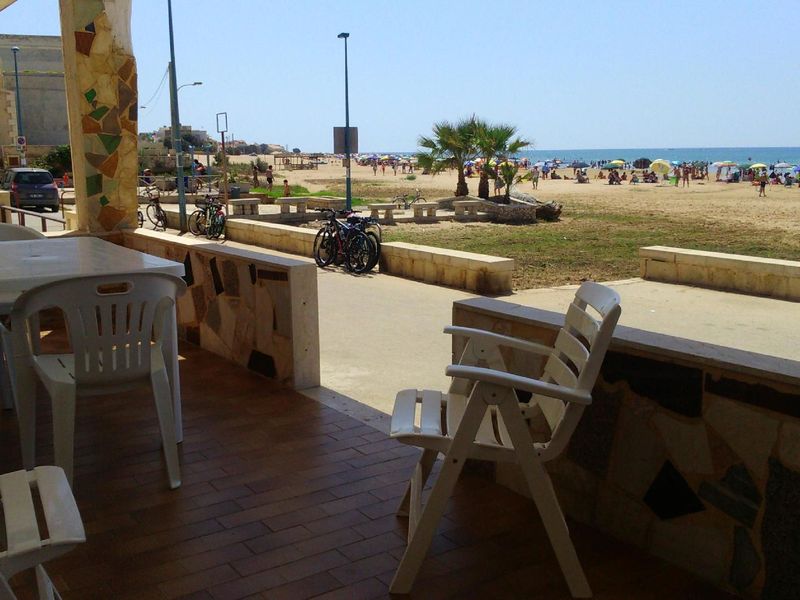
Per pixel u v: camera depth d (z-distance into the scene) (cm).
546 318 338
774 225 2269
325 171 7825
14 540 183
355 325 833
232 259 574
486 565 293
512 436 260
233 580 283
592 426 317
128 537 317
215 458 401
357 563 295
